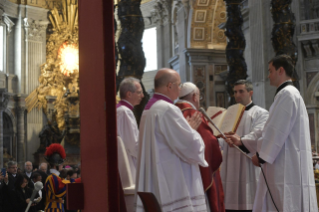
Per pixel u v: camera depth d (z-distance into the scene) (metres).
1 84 27.70
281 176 4.64
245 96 6.79
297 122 4.71
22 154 28.08
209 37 23.05
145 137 3.83
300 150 4.67
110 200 2.40
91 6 2.82
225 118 6.18
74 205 3.06
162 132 3.73
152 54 29.45
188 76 23.05
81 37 3.25
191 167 3.90
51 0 30.52
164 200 3.63
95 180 2.68
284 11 8.77
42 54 29.83
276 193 4.65
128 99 5.19
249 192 6.61
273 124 4.65
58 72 29.83
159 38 28.41
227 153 6.84
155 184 3.68
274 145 4.61
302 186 4.62
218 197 4.72
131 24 7.08
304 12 16.12
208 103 22.77
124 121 4.90
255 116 6.67
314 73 15.86
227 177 6.74
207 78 22.92
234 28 9.95
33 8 29.47
